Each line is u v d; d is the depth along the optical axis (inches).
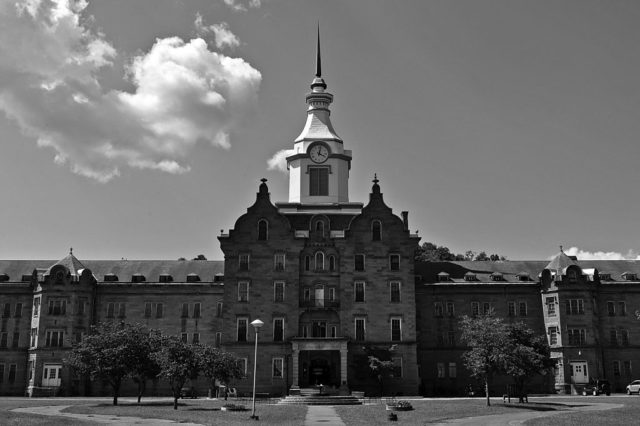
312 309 3491.6
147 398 3371.1
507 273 3934.5
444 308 3804.1
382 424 1903.3
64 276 3754.9
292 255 3563.0
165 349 2513.5
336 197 3905.0
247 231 3590.1
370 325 3486.7
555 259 3826.3
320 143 3949.3
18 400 3031.5
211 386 3464.6
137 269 4010.8
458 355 3735.2
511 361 2603.3
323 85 4126.5
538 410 2384.4
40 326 3676.2
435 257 5757.9
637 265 3959.2
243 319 3491.6
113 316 3836.1
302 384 3415.4
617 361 3686.0
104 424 1823.3
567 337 3627.0
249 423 1907.0
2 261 4030.5
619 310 3752.5
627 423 1913.1
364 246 3577.8
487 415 2208.4
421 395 3533.5
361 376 3380.9
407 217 3804.1
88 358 2691.9
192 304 3870.6
